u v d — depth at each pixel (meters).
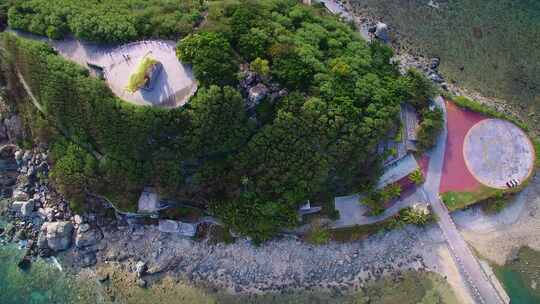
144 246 67.94
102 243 68.38
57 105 61.72
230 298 66.44
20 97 66.81
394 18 76.94
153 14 61.06
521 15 77.00
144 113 56.81
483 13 77.12
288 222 64.19
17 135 69.44
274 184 62.84
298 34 63.47
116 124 58.78
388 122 63.59
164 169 61.69
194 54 57.38
